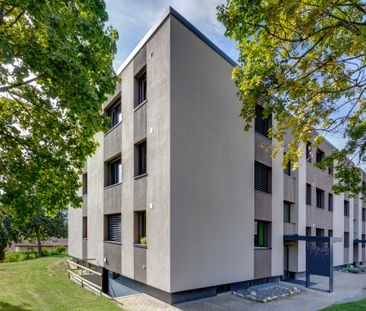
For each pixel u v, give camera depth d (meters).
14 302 9.66
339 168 11.12
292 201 17.39
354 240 28.98
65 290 11.45
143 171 12.48
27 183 8.88
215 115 11.88
